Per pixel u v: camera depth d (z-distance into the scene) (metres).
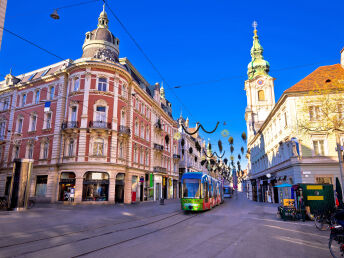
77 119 28.42
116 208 23.64
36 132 32.19
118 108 29.77
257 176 44.84
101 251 7.74
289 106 25.97
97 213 18.62
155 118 41.66
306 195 16.11
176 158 48.94
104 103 28.72
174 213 20.16
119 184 29.19
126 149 31.12
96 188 27.16
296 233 11.23
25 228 11.50
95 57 29.70
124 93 31.36
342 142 24.44
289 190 26.78
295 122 25.47
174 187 48.50
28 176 21.39
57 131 29.78
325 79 26.69
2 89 37.28
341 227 7.05
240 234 10.72
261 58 61.38
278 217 17.41
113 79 29.78
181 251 7.70
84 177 26.88
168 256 7.12
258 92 59.09
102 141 28.17
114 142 28.58
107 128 27.83
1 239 9.17
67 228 11.84
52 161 29.19
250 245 8.56
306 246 8.56
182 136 54.94
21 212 18.27
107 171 27.58
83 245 8.55
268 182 36.50
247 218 17.00
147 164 37.62
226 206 29.12
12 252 7.59
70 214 17.50
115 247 8.28
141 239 9.63
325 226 12.10
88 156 27.22
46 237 9.78
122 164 29.30
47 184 28.69
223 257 7.03
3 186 33.66
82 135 27.64
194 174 21.84
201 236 10.20
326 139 24.62
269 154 36.94
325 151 24.61
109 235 10.45
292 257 7.09
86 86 28.67
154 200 38.03
